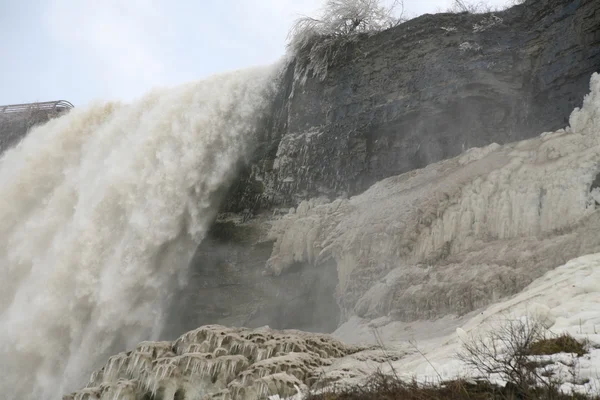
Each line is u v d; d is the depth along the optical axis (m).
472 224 16.98
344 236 20.39
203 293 24.08
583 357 6.60
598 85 16.84
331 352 11.66
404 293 16.41
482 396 6.30
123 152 26.30
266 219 24.05
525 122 19.61
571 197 15.20
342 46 24.50
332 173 23.05
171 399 10.64
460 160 19.27
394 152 21.81
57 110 39.69
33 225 26.89
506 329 8.02
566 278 10.50
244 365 10.82
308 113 24.59
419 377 7.58
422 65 21.88
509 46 20.53
